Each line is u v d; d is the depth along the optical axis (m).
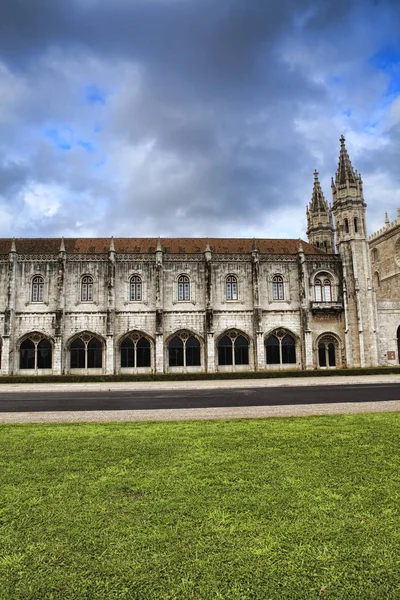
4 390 37.84
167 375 47.84
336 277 57.88
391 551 7.33
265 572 6.77
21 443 14.98
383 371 51.25
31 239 60.09
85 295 54.28
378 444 14.05
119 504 9.38
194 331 54.72
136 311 54.28
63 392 35.81
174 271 55.75
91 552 7.40
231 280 56.69
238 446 14.10
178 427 17.61
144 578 6.64
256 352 54.59
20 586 6.46
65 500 9.65
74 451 13.80
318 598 6.16
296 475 11.09
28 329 52.94
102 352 53.56
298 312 56.56
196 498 9.65
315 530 8.08
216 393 32.59
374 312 57.44
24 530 8.23
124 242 60.41
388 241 72.38
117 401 28.41
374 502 9.30
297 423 18.05
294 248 62.31
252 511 8.93
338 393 30.98
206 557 7.21
